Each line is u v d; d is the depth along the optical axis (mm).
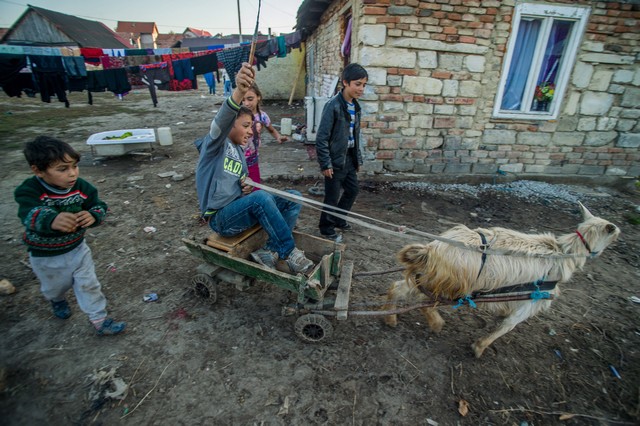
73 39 31938
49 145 2076
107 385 2482
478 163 6848
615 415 2461
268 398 2451
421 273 2662
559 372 2795
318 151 4004
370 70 5879
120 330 2928
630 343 3121
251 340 2953
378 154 6582
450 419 2373
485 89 6246
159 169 7336
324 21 10406
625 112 6625
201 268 3229
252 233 3211
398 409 2420
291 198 2686
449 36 5758
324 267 2850
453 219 5461
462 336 3117
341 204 4688
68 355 2730
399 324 3227
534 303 2590
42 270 2467
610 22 5906
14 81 6590
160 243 4434
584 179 7109
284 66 18250
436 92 6152
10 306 3232
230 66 8086
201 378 2584
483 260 2475
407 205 5871
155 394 2449
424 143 6562
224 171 2777
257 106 4223
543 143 6793
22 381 2498
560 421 2406
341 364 2758
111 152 7730
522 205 6117
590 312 3506
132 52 7457
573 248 2553
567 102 6492
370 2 5430
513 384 2668
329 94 9383
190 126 11953
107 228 4789
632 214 5895
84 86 7176
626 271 4254
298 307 2855
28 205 2178
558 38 6145
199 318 3176
